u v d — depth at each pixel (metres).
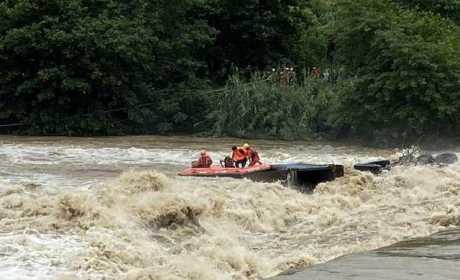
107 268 16.08
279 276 16.41
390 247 19.81
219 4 72.25
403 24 56.84
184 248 19.83
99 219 20.06
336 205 27.02
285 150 48.78
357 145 55.41
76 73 61.41
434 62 54.25
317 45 75.75
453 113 54.66
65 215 20.06
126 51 60.28
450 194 29.56
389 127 55.38
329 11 82.38
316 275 16.25
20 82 61.47
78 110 62.19
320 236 22.59
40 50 60.16
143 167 36.19
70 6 60.72
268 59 74.06
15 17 60.66
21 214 20.41
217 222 23.06
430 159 37.97
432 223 23.98
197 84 67.06
